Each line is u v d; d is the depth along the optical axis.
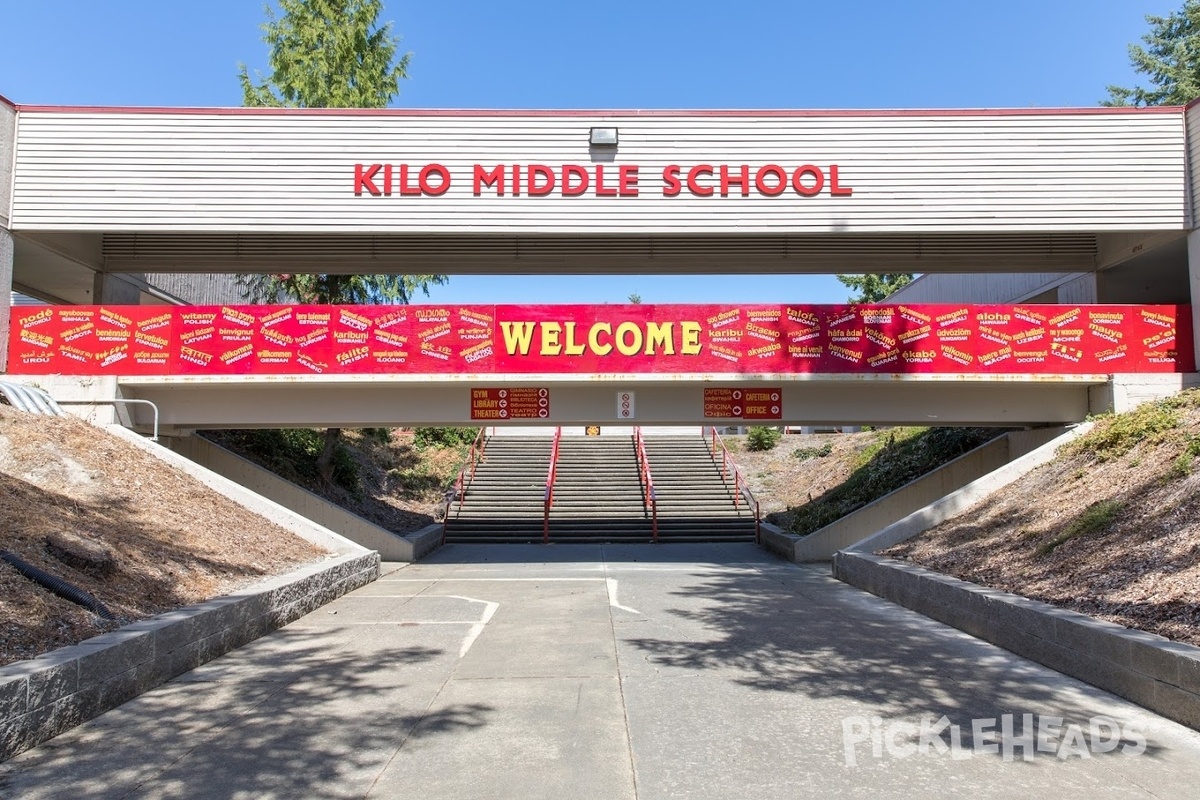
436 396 15.12
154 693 6.21
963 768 4.60
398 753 4.89
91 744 5.06
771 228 14.86
